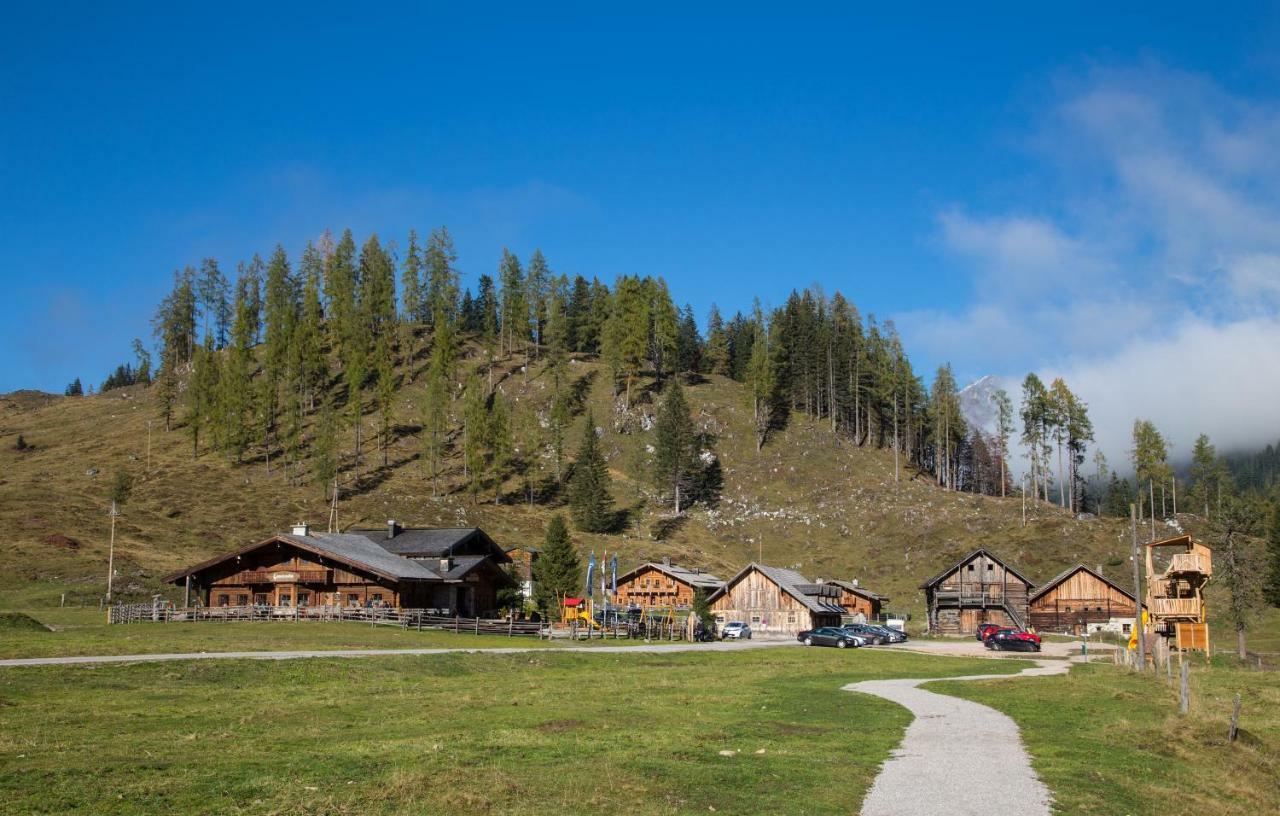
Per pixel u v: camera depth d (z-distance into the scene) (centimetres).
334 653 4678
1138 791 1984
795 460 18388
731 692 3616
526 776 1862
